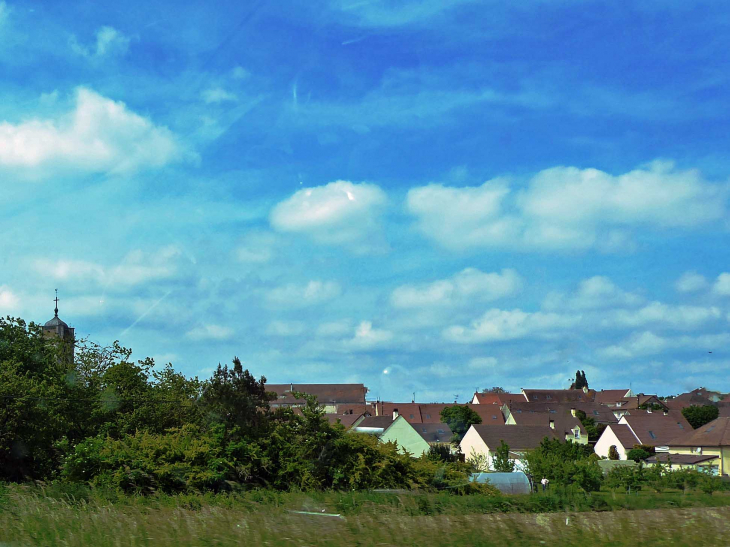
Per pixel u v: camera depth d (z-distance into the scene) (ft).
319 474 77.66
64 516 33.45
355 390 453.99
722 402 272.51
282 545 26.17
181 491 67.46
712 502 41.73
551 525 28.19
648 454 199.31
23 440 103.76
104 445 72.02
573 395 446.19
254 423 81.25
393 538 26.63
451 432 236.63
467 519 28.86
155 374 146.92
